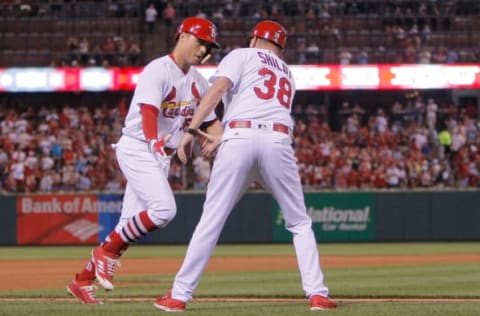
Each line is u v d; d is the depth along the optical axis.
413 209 81.69
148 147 25.30
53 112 97.44
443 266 54.56
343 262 58.44
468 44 104.06
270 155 23.81
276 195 24.53
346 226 81.75
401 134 94.50
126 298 32.31
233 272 49.84
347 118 98.38
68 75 94.19
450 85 95.25
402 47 103.12
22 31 103.50
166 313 23.34
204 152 24.19
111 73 94.31
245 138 23.69
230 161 23.72
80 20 103.38
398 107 98.69
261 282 42.06
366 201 81.81
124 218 26.08
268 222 80.62
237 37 102.31
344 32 103.75
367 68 94.81
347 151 90.50
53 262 60.75
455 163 91.81
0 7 103.75
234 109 24.02
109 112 96.31
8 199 81.25
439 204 81.56
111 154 91.00
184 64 25.39
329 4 104.88
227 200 23.89
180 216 80.25
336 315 22.83
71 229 81.44
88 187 88.38
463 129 94.44
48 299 31.53
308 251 24.53
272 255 65.75
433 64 96.38
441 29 104.75
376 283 40.97
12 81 94.12
